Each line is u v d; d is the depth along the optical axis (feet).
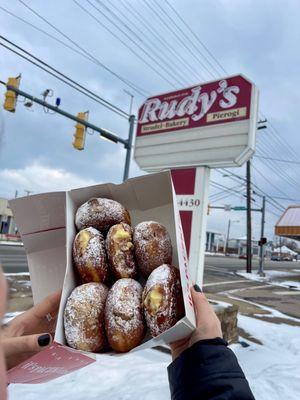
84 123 35.32
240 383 3.06
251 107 20.49
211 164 21.48
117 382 10.88
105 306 3.11
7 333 3.58
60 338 2.98
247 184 84.38
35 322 3.82
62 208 3.98
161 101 25.18
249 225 82.84
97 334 3.01
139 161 25.35
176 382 3.19
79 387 10.48
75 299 3.10
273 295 42.70
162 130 24.59
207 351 3.12
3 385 1.46
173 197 3.57
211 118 22.06
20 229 4.09
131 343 2.97
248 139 20.24
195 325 3.15
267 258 217.36
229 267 94.02
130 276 3.37
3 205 129.70
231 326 17.92
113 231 3.49
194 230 20.67
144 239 3.44
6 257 54.24
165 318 2.92
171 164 23.53
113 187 3.92
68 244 3.54
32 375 3.28
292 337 19.90
